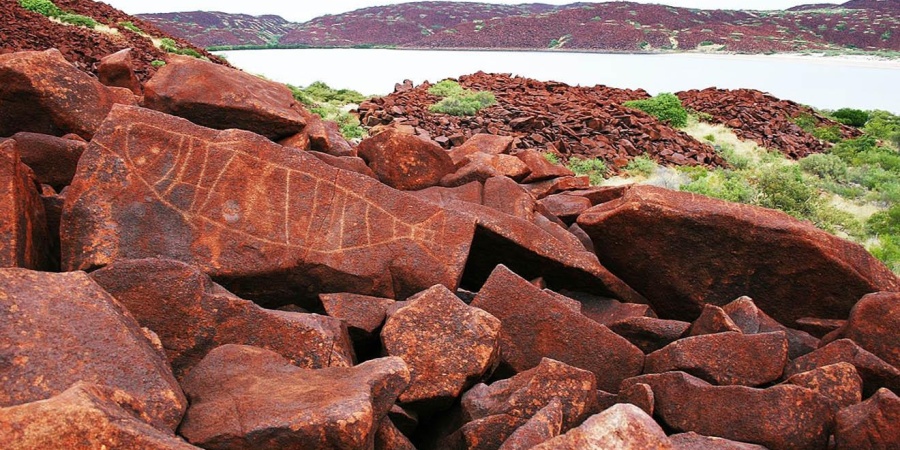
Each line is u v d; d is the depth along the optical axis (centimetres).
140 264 471
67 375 350
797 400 460
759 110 3459
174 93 849
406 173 890
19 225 514
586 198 993
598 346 572
